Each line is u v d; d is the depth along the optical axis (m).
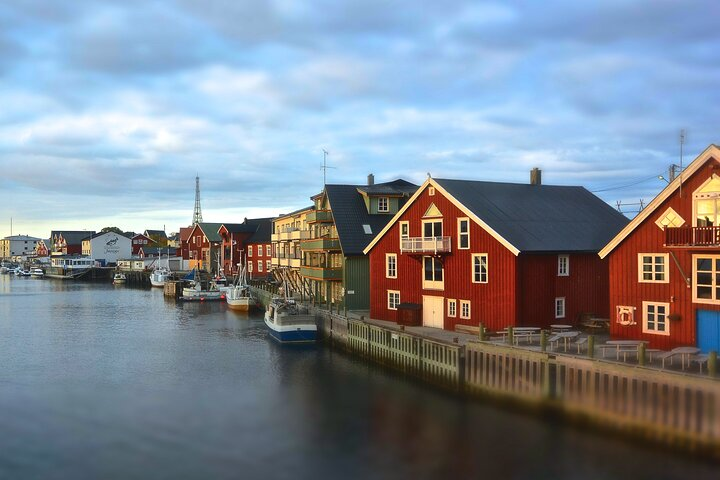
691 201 25.22
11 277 155.00
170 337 48.16
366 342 37.94
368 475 19.61
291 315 44.78
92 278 144.50
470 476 19.16
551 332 30.73
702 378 19.52
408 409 26.23
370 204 51.69
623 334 27.98
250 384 31.31
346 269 48.66
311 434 23.06
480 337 29.23
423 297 39.09
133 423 24.47
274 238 79.06
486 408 26.34
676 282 25.78
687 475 18.70
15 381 32.25
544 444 21.69
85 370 35.28
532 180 44.81
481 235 34.62
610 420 22.09
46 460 20.61
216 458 20.78
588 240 36.47
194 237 121.00
